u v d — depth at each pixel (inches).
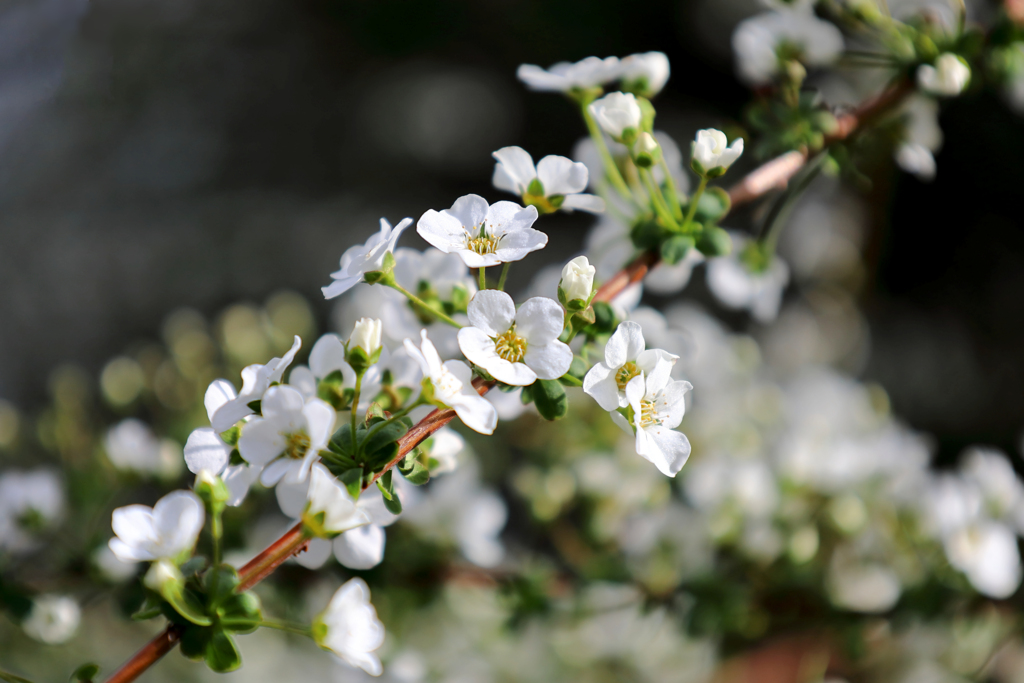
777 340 18.6
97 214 25.1
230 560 8.1
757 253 8.0
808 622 9.4
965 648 9.3
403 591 8.4
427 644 9.5
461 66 29.1
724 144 6.5
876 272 21.9
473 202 6.0
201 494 5.9
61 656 10.8
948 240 22.0
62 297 23.6
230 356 9.5
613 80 6.8
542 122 28.3
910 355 21.5
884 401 11.8
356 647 5.8
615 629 10.5
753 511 9.2
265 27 29.5
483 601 9.1
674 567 9.3
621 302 6.8
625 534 9.7
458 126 28.3
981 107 21.3
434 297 6.5
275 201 26.7
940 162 22.0
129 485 8.3
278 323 10.0
